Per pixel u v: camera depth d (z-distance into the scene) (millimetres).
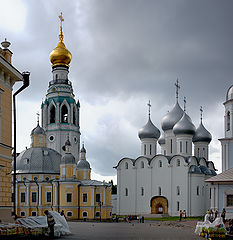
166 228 49375
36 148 103938
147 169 99438
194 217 87125
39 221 33500
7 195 34281
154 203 97000
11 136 36156
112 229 46438
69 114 112062
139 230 44625
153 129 103562
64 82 113938
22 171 99250
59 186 93375
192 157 95875
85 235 36062
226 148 65250
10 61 36438
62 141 110500
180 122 98375
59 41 117000
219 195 54312
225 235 33281
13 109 36219
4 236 28016
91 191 91875
